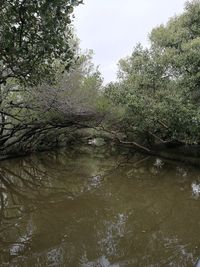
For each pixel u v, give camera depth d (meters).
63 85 17.30
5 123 17.84
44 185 15.25
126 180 15.88
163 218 9.71
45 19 5.76
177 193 12.71
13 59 6.29
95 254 7.06
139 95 18.73
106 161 23.84
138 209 10.81
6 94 15.61
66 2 5.70
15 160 23.81
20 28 5.91
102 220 9.64
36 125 20.56
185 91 15.83
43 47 6.18
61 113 19.09
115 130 26.84
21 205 11.62
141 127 20.86
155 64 19.00
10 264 6.59
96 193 13.32
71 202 11.92
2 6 5.63
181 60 15.54
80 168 20.52
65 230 8.77
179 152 22.23
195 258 6.79
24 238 8.12
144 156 25.14
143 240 7.91
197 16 17.47
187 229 8.66
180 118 15.73
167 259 6.76
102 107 20.09
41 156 27.19
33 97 16.78
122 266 6.44
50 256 6.98
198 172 16.69
